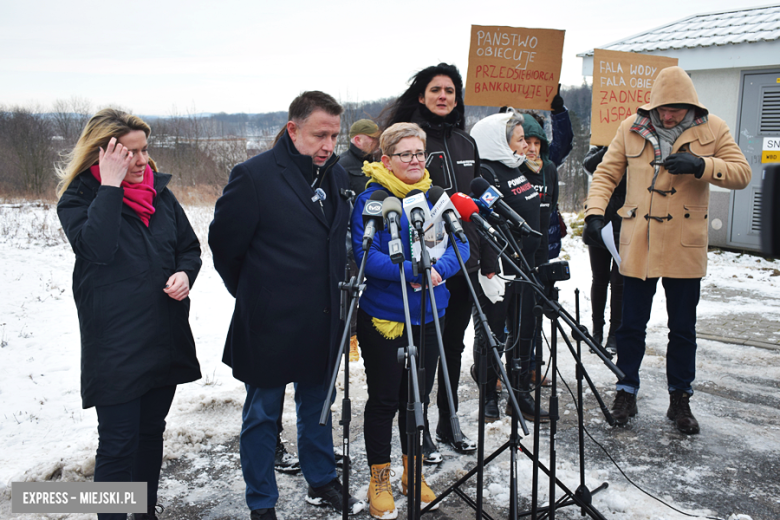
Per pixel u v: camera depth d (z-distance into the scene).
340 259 2.84
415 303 2.82
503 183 3.77
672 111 3.68
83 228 2.27
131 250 2.45
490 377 3.88
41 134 24.22
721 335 5.60
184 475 3.29
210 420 3.93
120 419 2.40
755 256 8.78
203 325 6.12
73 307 6.74
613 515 2.84
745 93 8.69
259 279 2.71
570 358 5.21
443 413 3.55
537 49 4.72
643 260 3.77
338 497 2.92
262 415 2.73
